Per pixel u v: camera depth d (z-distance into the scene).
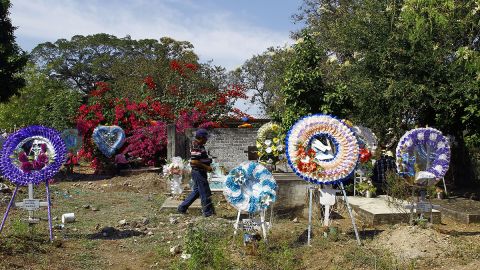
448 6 10.93
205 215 9.82
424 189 8.64
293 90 11.94
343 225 9.41
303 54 12.12
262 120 22.70
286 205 10.09
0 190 12.34
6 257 6.70
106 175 17.95
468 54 10.36
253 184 7.58
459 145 14.38
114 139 18.25
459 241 7.41
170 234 8.58
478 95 12.20
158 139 18.62
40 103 39.12
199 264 6.47
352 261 6.68
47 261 6.78
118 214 10.57
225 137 17.95
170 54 45.28
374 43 13.70
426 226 8.10
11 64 21.38
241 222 7.79
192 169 10.00
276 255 6.83
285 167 12.69
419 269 6.43
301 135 7.93
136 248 7.75
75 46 58.03
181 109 20.19
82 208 11.27
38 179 7.87
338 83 12.59
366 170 11.89
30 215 8.34
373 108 13.88
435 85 12.97
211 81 33.50
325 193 8.18
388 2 13.79
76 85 59.66
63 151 8.11
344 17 18.02
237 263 6.68
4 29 21.52
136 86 31.36
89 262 6.96
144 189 14.74
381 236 7.86
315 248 7.31
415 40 12.47
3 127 37.62
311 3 21.92
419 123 14.17
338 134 7.94
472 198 12.34
